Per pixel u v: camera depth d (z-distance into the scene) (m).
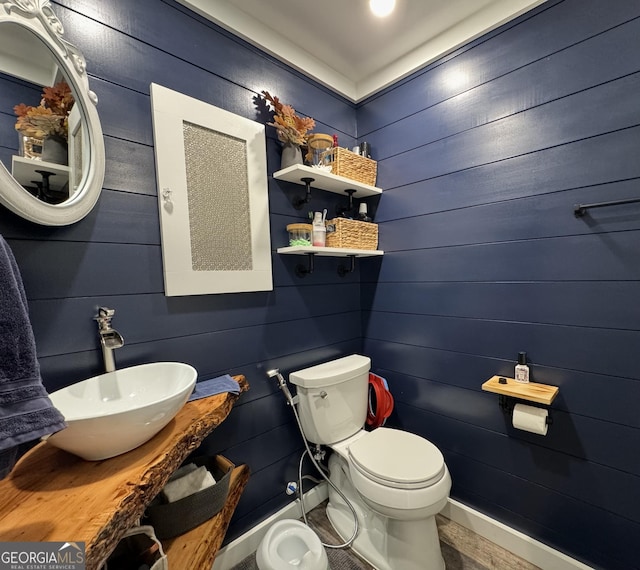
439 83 1.49
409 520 1.15
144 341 1.06
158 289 1.09
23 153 0.80
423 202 1.59
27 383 0.54
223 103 1.25
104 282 0.98
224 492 1.02
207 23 1.20
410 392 1.70
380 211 1.79
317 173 1.39
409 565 1.18
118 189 1.00
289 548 1.21
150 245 1.07
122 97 1.00
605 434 1.12
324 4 1.26
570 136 1.14
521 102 1.25
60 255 0.89
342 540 1.42
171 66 1.11
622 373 1.07
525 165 1.25
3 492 0.59
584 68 1.10
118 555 0.78
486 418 1.41
